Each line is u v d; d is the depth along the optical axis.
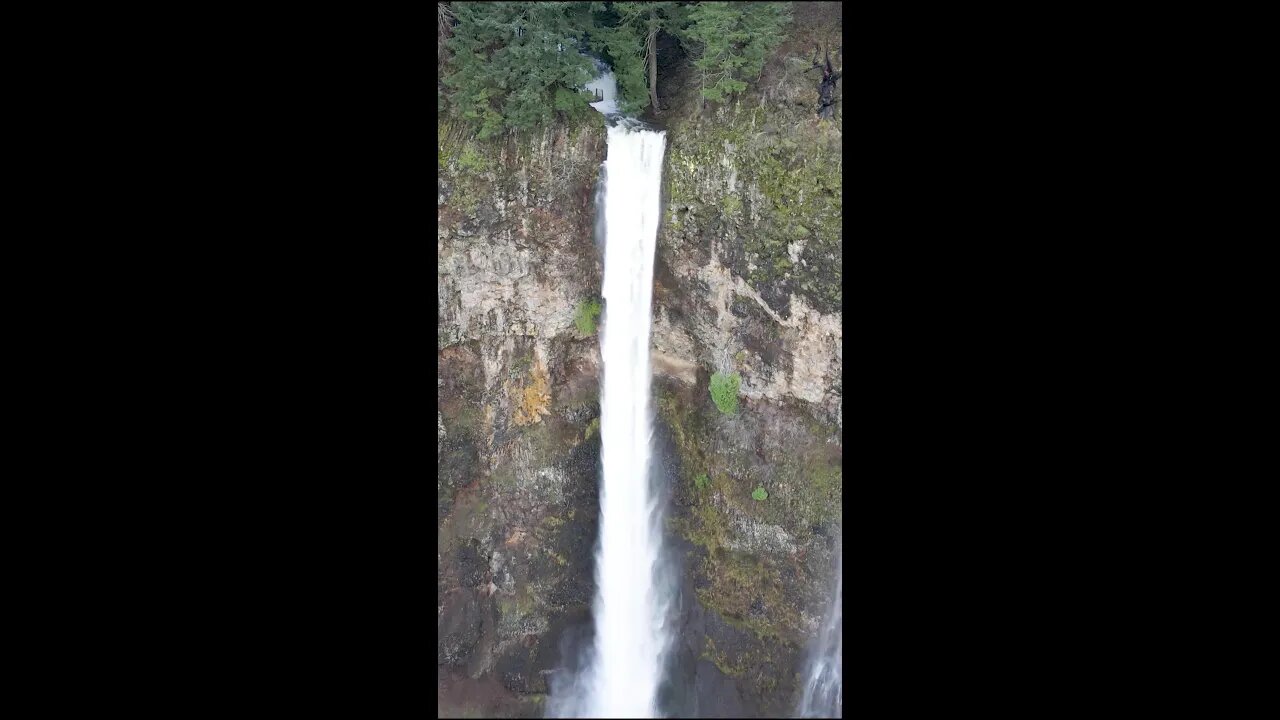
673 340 32.44
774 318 30.00
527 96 28.48
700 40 28.67
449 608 32.16
